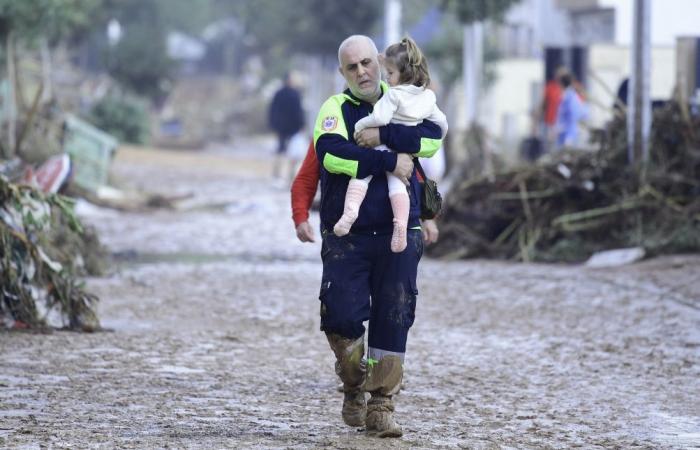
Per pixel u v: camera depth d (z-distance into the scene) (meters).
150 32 128.88
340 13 115.31
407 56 14.26
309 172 15.70
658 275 31.69
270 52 187.75
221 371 19.34
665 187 37.53
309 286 31.08
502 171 39.25
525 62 91.06
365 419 14.57
